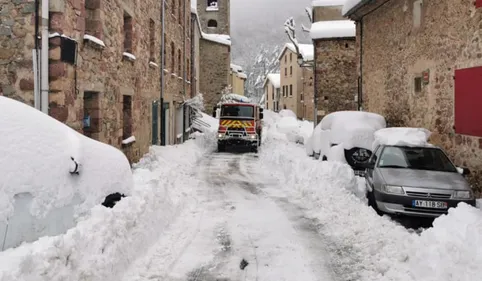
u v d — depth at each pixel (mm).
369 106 14492
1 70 7051
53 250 3381
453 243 4414
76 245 3732
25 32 7000
